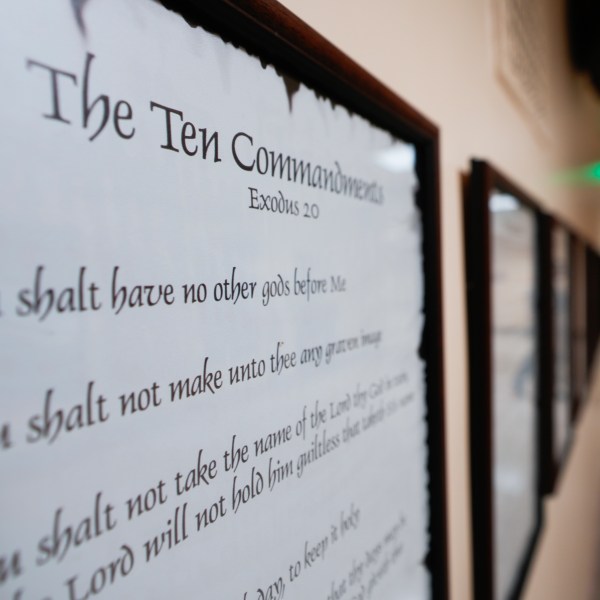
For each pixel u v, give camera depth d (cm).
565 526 98
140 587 17
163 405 17
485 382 45
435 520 36
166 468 17
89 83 15
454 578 43
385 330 31
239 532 21
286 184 23
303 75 24
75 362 15
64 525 14
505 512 54
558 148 111
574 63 138
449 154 43
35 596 14
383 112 29
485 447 45
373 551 29
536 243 71
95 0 15
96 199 15
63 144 14
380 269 30
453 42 45
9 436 13
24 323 13
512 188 53
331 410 26
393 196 31
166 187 17
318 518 25
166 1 17
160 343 17
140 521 17
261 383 22
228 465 20
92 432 15
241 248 21
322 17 27
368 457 29
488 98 55
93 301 15
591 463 155
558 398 91
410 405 34
